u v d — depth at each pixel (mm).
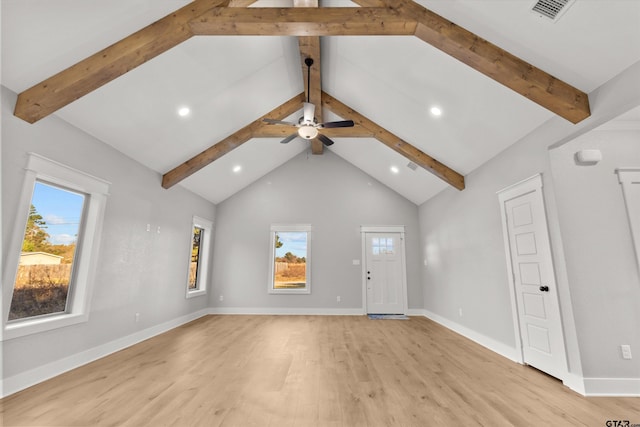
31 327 2604
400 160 5727
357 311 6543
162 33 2660
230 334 4621
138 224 4184
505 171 3723
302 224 6898
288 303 6574
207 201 6500
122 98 3188
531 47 2512
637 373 2557
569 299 2709
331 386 2648
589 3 2020
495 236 3918
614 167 2895
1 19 2070
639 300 2666
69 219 3193
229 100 4227
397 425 2014
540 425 2029
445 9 2660
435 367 3184
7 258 2424
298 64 4441
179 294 5328
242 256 6750
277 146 6328
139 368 3074
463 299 4754
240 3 2975
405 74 3686
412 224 6938
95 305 3379
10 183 2467
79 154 3168
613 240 2773
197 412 2158
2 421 1996
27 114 2553
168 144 4266
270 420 2061
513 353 3461
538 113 3016
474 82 3193
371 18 2752
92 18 2342
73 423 1986
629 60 2215
